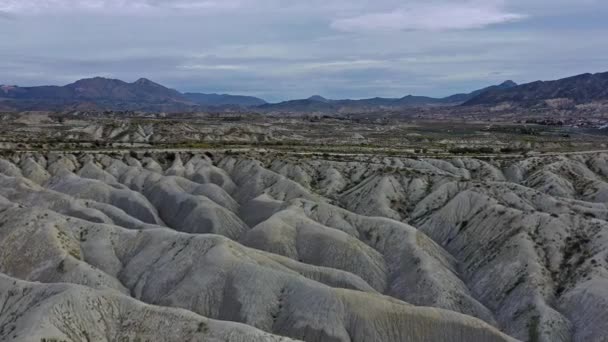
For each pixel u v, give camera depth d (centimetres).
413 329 4781
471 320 4806
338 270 5931
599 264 5762
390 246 6956
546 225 6600
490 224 7144
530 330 5300
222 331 4125
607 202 9019
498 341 4669
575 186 9981
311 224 7200
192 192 10000
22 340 3862
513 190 8494
